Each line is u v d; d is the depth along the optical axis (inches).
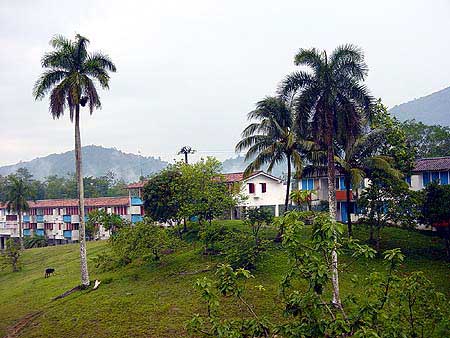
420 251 1198.3
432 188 1181.1
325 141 991.0
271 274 1093.1
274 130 1354.6
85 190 3932.1
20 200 2568.9
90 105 1213.7
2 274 1723.7
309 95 967.0
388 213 1177.4
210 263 1234.0
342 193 1684.3
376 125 1301.7
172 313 940.0
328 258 362.0
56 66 1190.3
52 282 1350.9
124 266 1370.6
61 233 2864.2
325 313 341.7
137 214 2349.9
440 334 385.1
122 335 863.1
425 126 2271.2
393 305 368.8
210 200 1386.6
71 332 907.4
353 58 957.2
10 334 953.5
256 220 1259.8
